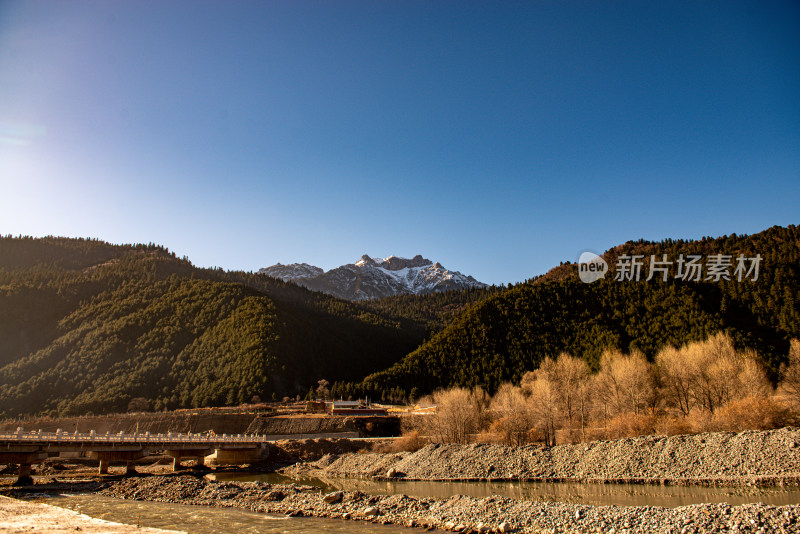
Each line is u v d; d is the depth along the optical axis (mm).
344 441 96375
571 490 48875
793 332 120375
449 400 90188
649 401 85875
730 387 75500
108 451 70000
